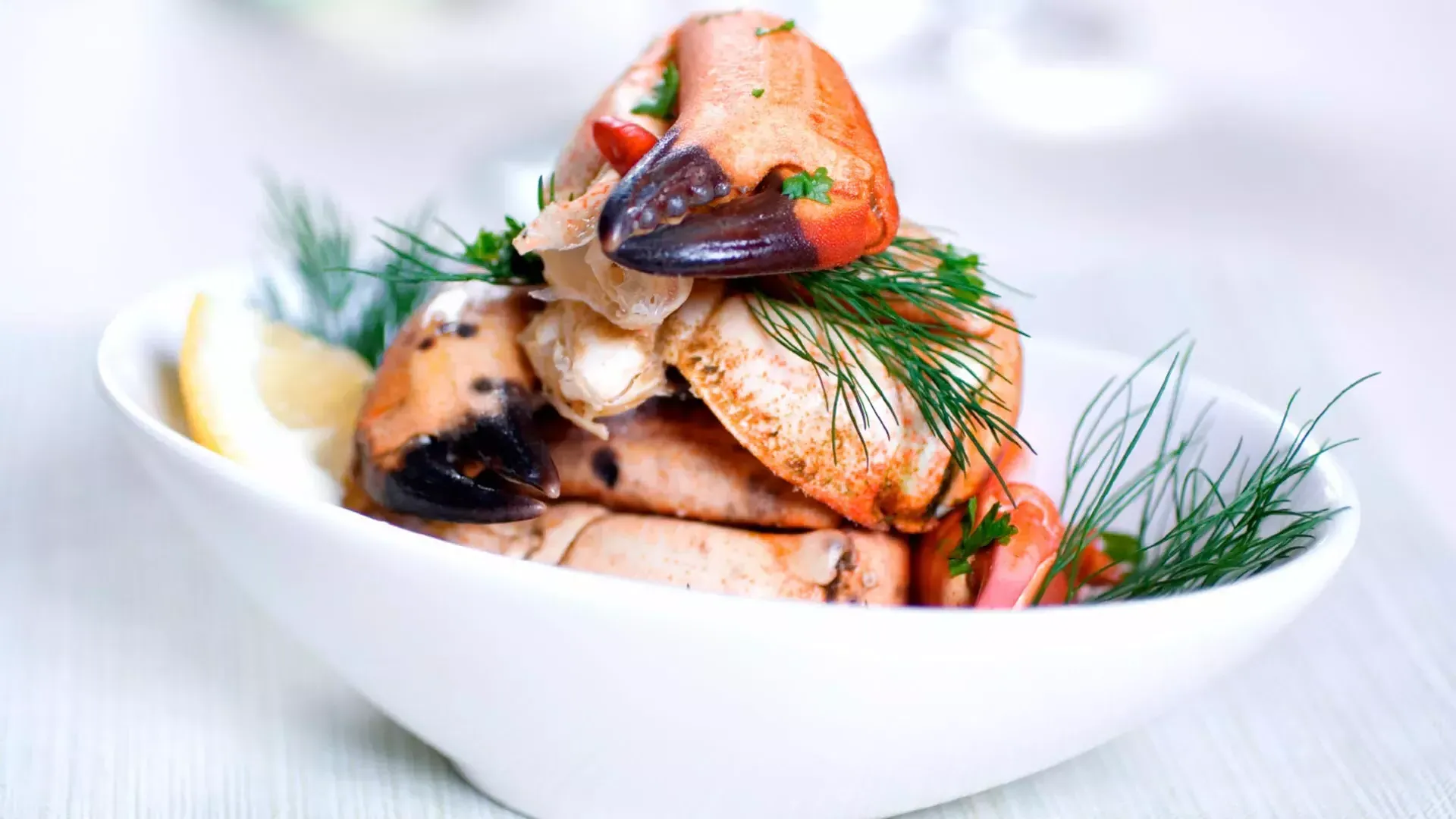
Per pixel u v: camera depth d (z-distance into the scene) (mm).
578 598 436
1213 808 501
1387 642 557
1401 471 632
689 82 490
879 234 461
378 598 451
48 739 505
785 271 447
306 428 527
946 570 500
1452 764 516
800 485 488
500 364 491
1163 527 545
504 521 478
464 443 485
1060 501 564
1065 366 572
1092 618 441
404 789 496
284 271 581
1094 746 474
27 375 656
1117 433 562
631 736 454
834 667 437
